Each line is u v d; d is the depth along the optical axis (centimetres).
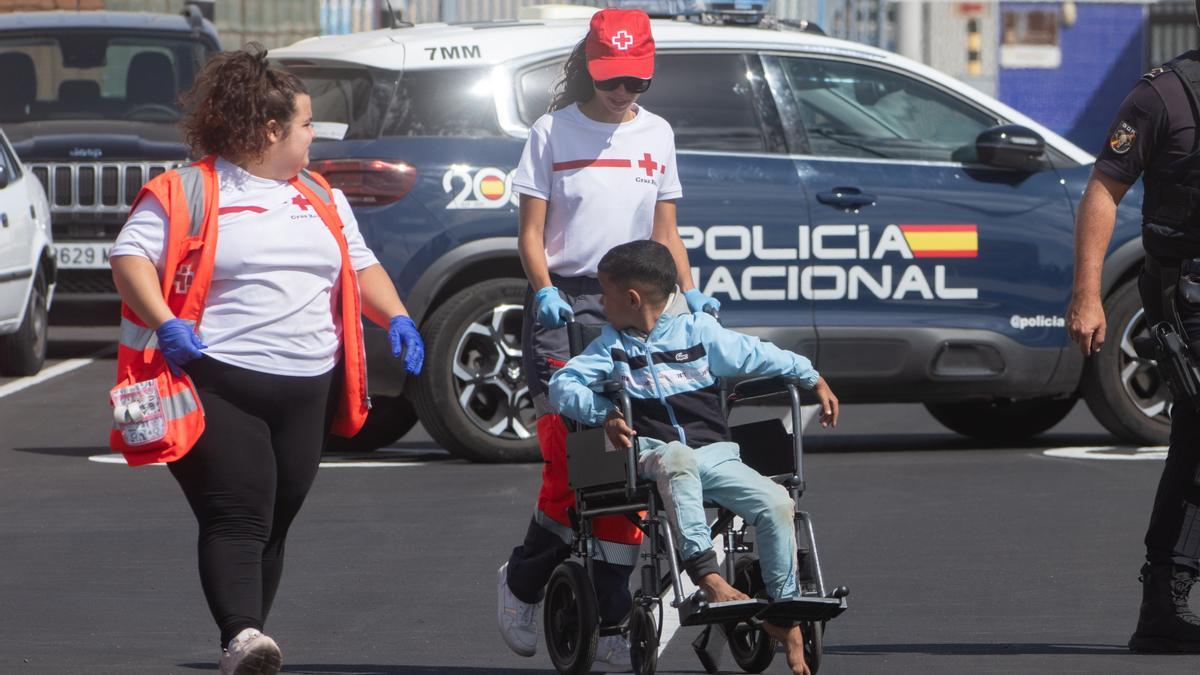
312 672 1088
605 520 1051
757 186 1867
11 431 2125
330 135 1845
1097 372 1962
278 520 1020
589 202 1141
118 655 1128
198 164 991
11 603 1276
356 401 1010
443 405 1839
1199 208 1102
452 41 1866
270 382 980
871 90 1934
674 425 1011
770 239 1864
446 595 1299
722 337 1023
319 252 995
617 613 1054
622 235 1145
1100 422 1984
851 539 1493
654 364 1019
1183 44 4931
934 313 1906
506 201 1827
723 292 1856
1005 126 1914
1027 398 2020
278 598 1292
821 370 1881
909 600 1274
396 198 1814
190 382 959
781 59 1912
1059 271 1938
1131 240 1942
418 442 2098
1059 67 4900
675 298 1034
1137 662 1093
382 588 1321
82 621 1222
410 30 1933
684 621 960
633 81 1123
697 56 1889
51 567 1395
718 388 1039
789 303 1870
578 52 1155
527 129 1852
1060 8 4872
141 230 967
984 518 1578
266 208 984
